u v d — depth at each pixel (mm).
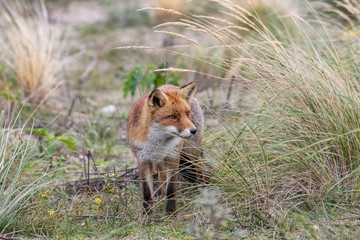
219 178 10648
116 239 9773
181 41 21469
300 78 11094
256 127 11133
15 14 19375
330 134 10414
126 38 24578
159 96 10742
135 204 11086
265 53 11891
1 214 9867
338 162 10727
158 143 10875
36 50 18609
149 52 22781
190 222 10164
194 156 11391
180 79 18547
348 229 9539
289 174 10641
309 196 10195
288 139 10883
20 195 10430
